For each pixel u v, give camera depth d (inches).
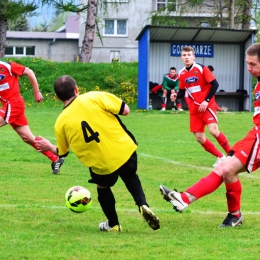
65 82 396.5
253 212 483.8
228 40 1780.3
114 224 414.0
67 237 391.5
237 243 373.1
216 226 430.9
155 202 529.3
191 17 2824.8
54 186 605.6
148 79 1686.8
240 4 2171.5
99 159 394.6
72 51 3287.4
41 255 343.6
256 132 414.6
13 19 2132.1
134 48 3127.5
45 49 3277.6
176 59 1770.4
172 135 1134.4
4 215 461.4
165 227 427.5
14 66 677.3
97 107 394.0
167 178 668.7
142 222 443.2
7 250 354.0
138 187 399.5
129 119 1444.4
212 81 748.0
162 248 360.5
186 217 464.1
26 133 689.0
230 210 429.7
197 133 768.3
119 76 1982.0
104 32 3105.3
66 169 730.8
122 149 396.2
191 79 755.4
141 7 3088.1
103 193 410.0
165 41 1758.1
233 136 1116.5
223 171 415.2
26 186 602.9
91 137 392.2
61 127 396.5
